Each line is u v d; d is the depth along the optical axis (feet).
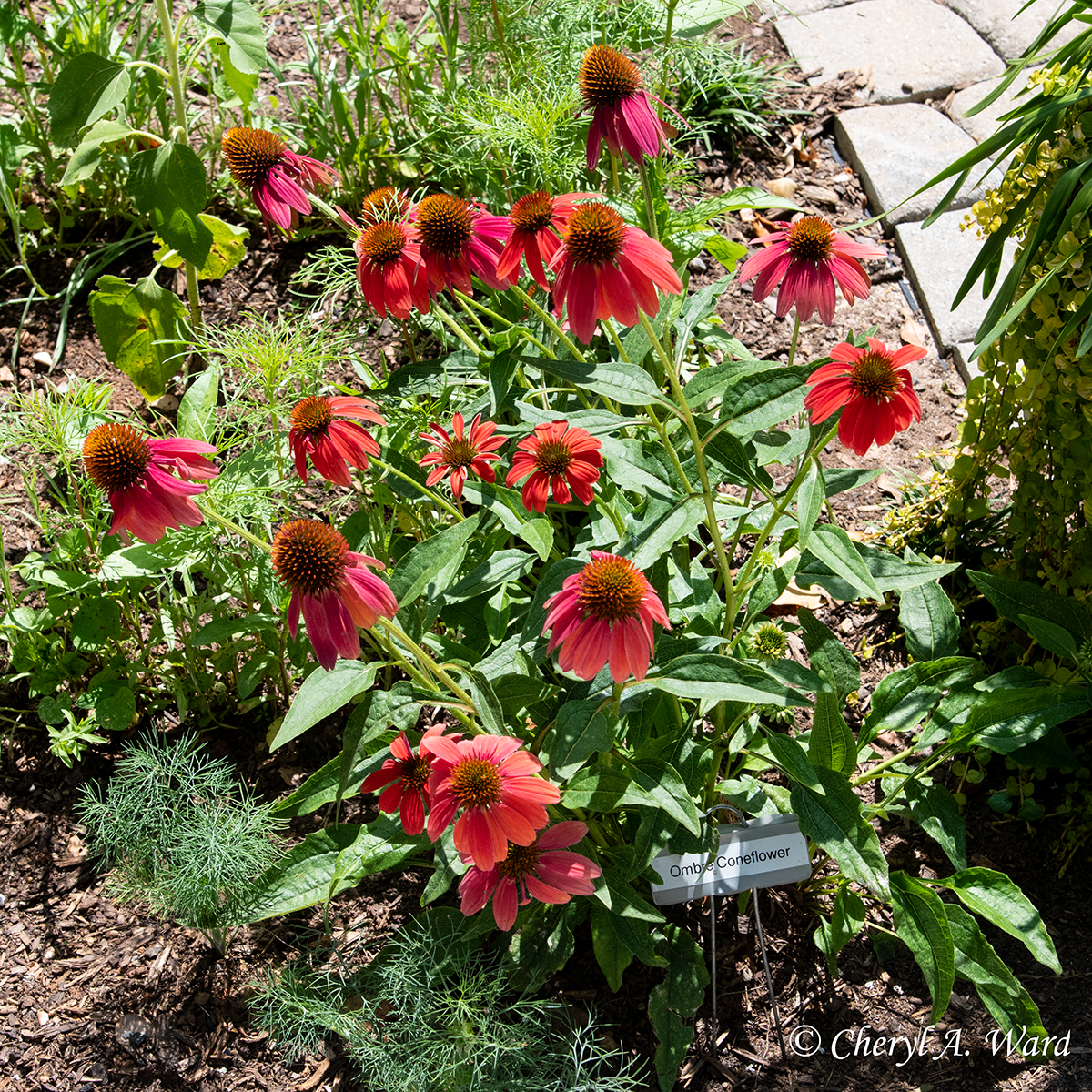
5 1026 3.47
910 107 5.68
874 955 3.61
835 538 2.97
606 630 2.70
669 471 3.08
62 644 3.94
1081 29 5.78
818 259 3.14
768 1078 3.41
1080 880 3.73
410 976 3.26
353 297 4.78
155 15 5.29
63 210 5.01
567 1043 3.37
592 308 2.81
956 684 3.61
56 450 3.96
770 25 6.15
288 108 5.47
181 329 4.49
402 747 2.98
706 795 3.51
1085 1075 3.38
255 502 3.76
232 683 4.04
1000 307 3.51
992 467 4.07
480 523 3.47
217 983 3.56
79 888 3.72
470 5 5.10
